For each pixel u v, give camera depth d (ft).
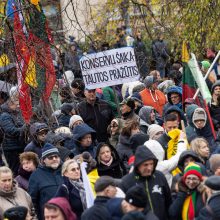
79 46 68.59
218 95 65.77
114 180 48.08
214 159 49.57
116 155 55.72
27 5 58.54
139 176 48.60
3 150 63.72
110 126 63.36
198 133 60.29
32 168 55.88
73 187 51.21
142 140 55.77
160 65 85.46
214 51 82.69
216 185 45.37
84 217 45.73
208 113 60.80
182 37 76.38
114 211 46.09
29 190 53.62
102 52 65.77
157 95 72.59
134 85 76.43
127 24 84.02
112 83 65.87
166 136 56.18
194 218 46.83
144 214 45.01
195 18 76.02
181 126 61.36
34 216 52.49
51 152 53.67
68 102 69.77
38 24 59.06
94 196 52.11
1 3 60.08
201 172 48.93
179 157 51.44
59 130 61.21
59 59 60.49
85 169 52.19
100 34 74.49
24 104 59.82
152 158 48.42
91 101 68.13
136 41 86.79
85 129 58.44
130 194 44.96
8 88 65.51
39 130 59.31
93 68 65.87
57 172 53.83
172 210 48.06
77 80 71.00
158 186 48.60
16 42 57.57
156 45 82.43
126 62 65.72
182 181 47.88
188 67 67.10
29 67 58.29
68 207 46.34
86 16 84.07
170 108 62.80
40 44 58.90
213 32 76.64
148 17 77.25
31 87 59.06
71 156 57.31
